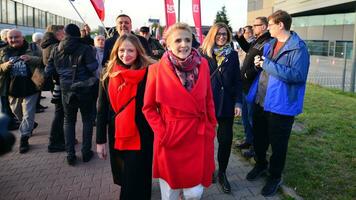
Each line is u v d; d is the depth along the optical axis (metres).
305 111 8.27
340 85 14.42
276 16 3.68
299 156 5.05
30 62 5.48
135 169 3.11
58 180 4.50
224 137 4.09
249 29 6.34
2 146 1.34
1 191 4.18
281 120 3.76
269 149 5.39
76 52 4.87
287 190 3.99
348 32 33.56
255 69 4.27
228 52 4.02
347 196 3.87
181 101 2.74
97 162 5.11
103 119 3.33
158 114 2.88
